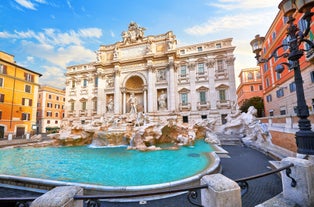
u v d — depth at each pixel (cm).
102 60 3838
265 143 1481
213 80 3075
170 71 3198
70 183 687
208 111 3012
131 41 3638
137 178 789
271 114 2981
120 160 1202
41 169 995
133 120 2555
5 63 3206
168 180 742
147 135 1848
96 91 3862
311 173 349
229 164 1023
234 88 2942
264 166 961
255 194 596
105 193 625
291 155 1008
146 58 3362
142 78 3434
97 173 890
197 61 3222
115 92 3491
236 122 2300
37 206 214
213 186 264
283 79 2480
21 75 3509
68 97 4100
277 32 2544
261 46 756
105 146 1966
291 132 1005
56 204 213
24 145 2073
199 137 2331
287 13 581
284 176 389
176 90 3244
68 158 1321
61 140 2114
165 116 3106
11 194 680
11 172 941
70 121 3866
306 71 1872
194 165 949
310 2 471
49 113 5231
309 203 334
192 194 273
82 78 4100
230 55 3034
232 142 1938
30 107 3659
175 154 1331
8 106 3209
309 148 520
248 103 3659
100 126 2369
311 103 1800
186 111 3134
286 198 379
